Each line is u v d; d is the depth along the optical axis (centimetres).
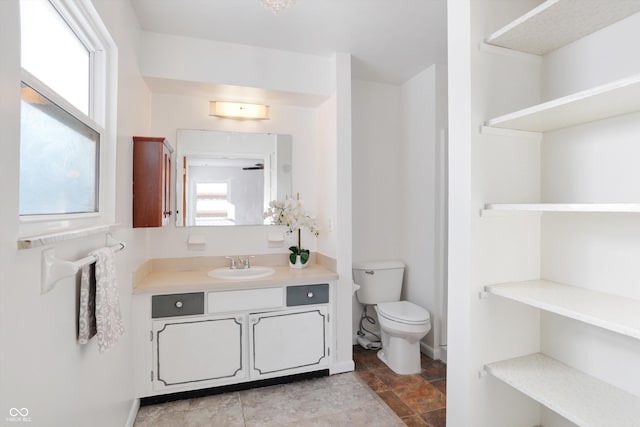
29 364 86
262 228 287
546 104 113
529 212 148
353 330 321
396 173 333
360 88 322
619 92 96
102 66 155
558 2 110
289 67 258
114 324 132
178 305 218
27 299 85
